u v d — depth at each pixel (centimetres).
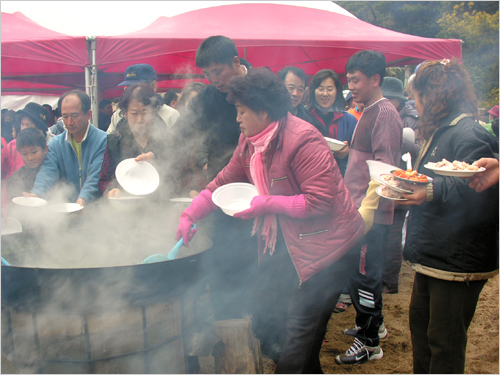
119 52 436
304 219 158
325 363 235
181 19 517
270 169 161
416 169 176
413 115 383
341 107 302
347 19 561
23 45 407
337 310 307
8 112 449
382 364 234
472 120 156
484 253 151
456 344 157
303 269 160
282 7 535
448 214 151
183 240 185
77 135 264
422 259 161
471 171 140
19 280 154
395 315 298
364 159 228
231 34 474
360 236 165
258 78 148
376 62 213
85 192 248
